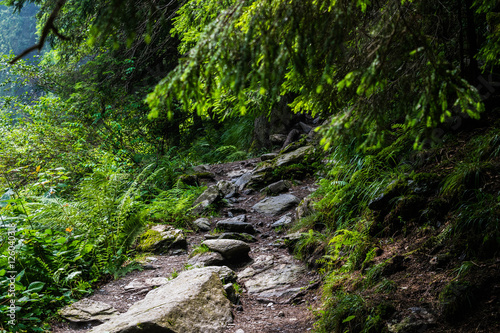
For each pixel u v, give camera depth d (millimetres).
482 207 3090
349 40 2324
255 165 9109
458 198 3375
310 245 4551
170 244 5316
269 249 5129
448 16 3730
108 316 3492
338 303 3115
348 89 2242
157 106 1757
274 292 3973
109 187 5145
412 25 1948
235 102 2797
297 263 4531
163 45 10586
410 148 4527
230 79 1791
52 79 10789
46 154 8281
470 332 2338
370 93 2029
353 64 2223
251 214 6527
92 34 1697
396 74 2229
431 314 2574
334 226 4641
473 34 4082
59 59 11789
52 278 3850
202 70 1914
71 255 4312
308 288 3887
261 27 1807
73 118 9320
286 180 7320
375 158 4641
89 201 4980
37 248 3984
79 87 10008
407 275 3066
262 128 10430
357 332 2758
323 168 7066
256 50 1793
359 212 4430
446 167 3914
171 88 1756
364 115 1947
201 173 8812
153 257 5066
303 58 1854
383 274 3193
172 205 6777
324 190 5352
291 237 4957
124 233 4926
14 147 8047
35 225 4652
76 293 3924
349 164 4977
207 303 3428
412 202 3656
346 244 3932
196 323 3168
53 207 4961
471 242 2936
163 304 3273
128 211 5691
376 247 3598
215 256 4703
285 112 10133
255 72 1797
